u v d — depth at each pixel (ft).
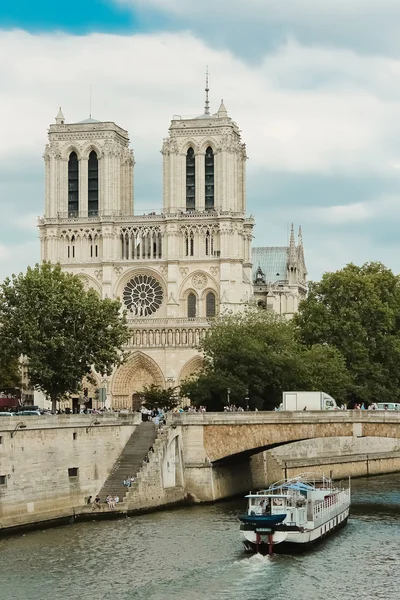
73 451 467.11
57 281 604.08
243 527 393.50
